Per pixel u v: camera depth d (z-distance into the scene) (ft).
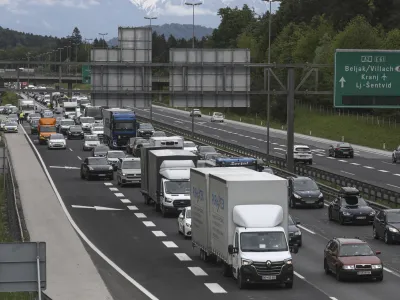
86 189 306.14
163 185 241.35
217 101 288.92
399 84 280.51
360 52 279.08
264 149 492.54
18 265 104.63
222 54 287.07
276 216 150.71
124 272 165.17
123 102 287.28
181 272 164.35
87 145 466.29
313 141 569.23
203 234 169.99
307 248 191.72
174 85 287.89
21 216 228.02
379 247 193.67
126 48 286.25
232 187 151.53
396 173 373.40
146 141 434.71
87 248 192.44
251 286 150.61
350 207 230.07
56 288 149.38
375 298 139.95
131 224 228.43
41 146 497.05
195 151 402.31
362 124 625.41
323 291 146.00
